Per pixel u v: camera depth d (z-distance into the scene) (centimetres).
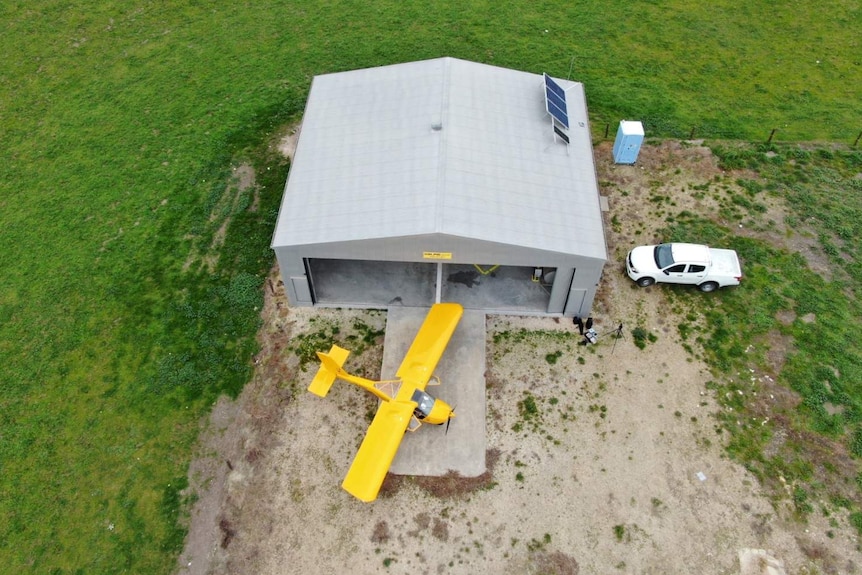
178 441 1777
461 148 2020
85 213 2366
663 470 1695
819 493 1642
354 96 2303
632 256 2114
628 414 1808
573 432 1772
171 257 2217
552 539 1580
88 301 2095
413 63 2402
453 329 1853
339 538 1598
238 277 2158
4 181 2494
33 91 2900
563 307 2019
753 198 2373
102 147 2625
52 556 1580
